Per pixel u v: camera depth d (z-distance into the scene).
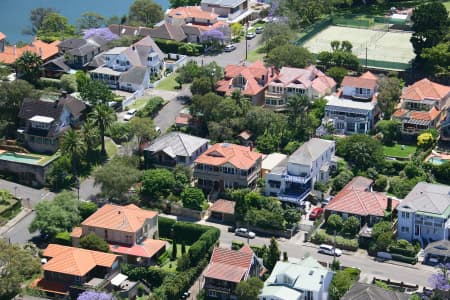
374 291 196.12
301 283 197.75
